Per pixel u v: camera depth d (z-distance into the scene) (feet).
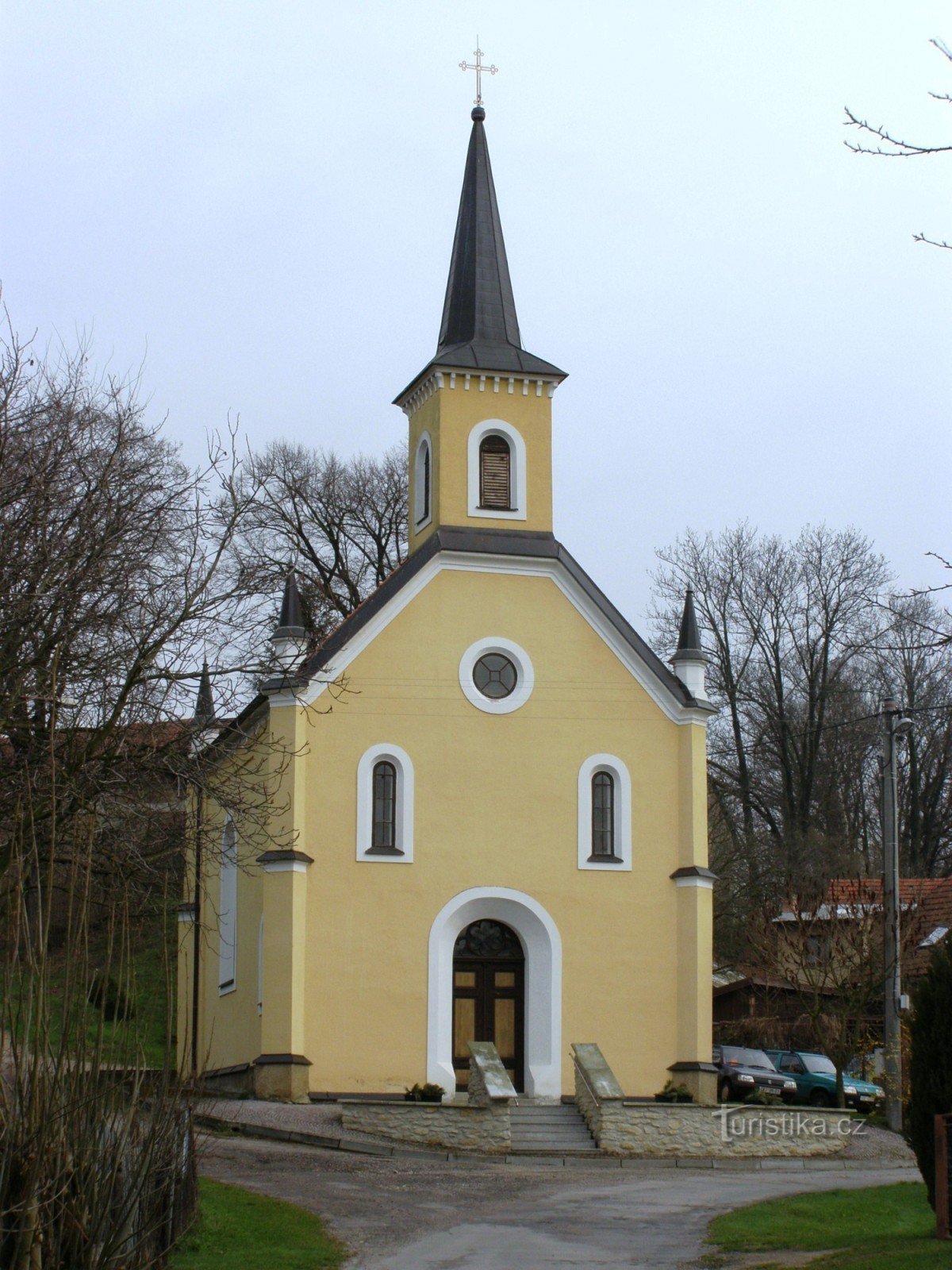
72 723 67.92
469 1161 97.91
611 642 127.65
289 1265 60.08
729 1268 61.98
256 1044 123.54
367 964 117.70
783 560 200.54
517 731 124.36
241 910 131.95
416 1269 61.77
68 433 79.61
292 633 119.96
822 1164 104.47
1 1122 44.50
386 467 221.05
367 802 120.06
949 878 179.93
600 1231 71.87
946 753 201.36
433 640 124.06
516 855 122.31
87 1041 47.88
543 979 121.19
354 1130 100.53
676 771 127.03
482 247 138.92
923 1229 69.51
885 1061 126.00
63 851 66.33
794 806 200.75
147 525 79.87
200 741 81.10
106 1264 46.50
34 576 72.02
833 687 198.49
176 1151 51.55
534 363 132.98
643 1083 120.98
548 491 130.62
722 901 191.62
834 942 142.92
